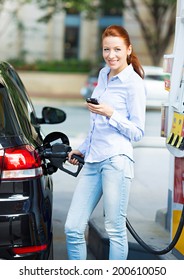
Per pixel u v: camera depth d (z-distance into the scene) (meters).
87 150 4.36
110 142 4.21
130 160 4.26
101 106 4.11
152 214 7.25
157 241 5.34
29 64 27.73
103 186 4.27
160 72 20.31
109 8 25.52
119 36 4.21
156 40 26.66
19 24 27.84
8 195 3.81
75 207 4.37
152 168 10.59
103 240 5.34
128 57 4.36
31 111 5.15
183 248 4.79
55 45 29.16
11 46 28.38
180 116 4.58
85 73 27.83
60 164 4.27
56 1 24.08
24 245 3.78
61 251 5.83
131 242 5.21
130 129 4.15
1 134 3.89
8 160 3.82
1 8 25.44
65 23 29.20
